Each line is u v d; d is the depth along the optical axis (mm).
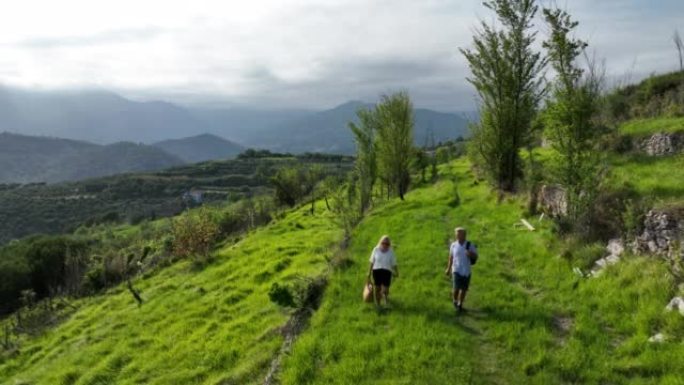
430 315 15859
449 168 59250
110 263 40906
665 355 11523
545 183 27484
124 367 19000
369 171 40406
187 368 17328
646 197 18938
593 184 20578
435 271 20156
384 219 32344
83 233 123750
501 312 15461
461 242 16188
